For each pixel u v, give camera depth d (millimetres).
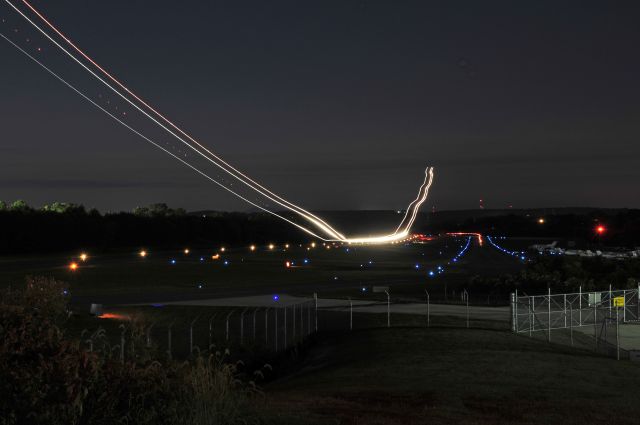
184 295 54969
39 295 11164
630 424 13852
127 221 143625
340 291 60156
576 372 22422
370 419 12375
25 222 119625
